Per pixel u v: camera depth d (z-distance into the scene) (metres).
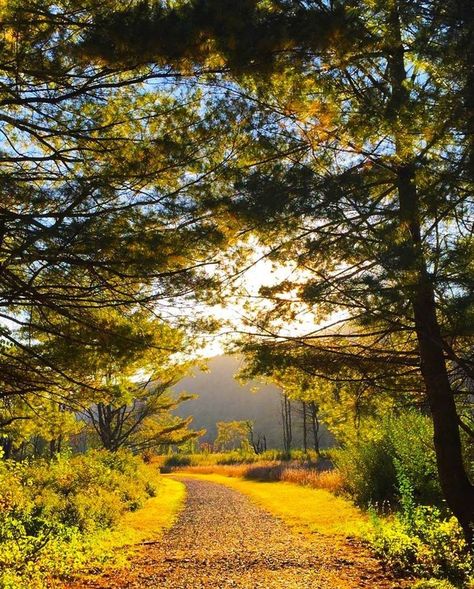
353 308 6.90
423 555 8.47
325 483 21.89
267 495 22.36
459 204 5.93
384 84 6.48
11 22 5.13
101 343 6.66
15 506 10.91
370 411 8.98
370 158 6.63
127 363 7.11
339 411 9.41
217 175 6.55
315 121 6.58
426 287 6.08
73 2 5.33
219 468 45.88
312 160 7.02
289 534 12.66
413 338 8.40
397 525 10.54
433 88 5.73
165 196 6.17
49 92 6.07
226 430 80.06
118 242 5.66
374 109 6.03
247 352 7.88
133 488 19.78
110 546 10.80
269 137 6.64
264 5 5.41
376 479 15.35
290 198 6.39
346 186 6.36
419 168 5.92
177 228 6.19
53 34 5.45
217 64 5.68
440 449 7.95
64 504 12.57
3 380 7.06
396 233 6.15
